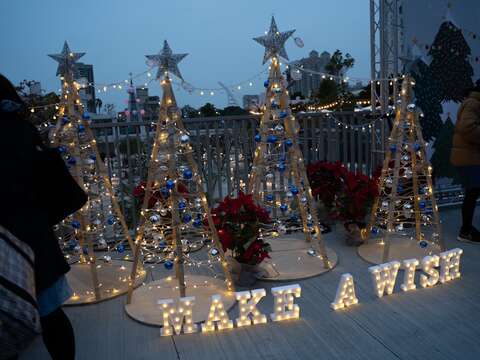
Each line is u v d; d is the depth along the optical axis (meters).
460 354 2.84
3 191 2.20
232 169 5.97
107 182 4.29
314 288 3.95
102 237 4.53
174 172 3.51
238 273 4.09
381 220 5.35
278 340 3.11
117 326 3.43
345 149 6.43
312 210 4.36
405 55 5.79
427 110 5.99
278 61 4.27
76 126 4.00
